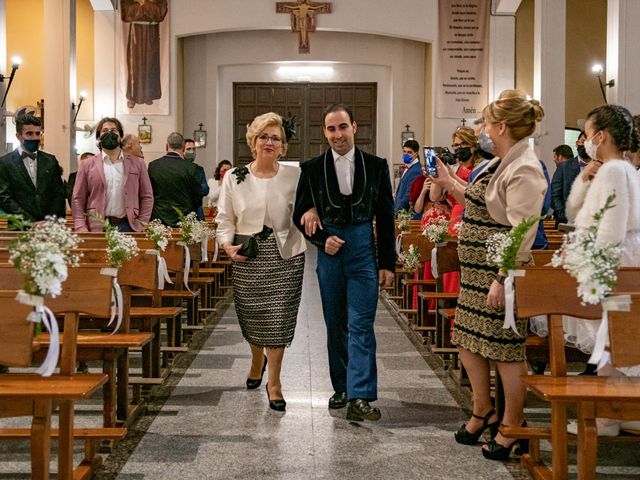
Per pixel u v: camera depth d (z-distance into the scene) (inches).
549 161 583.2
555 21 581.3
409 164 379.9
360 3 739.4
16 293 126.2
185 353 273.1
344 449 170.9
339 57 785.6
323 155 190.5
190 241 271.3
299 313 371.2
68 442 139.0
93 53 737.0
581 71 743.1
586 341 172.7
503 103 158.9
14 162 283.9
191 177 357.7
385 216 191.6
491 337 160.6
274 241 200.1
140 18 729.6
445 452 169.3
